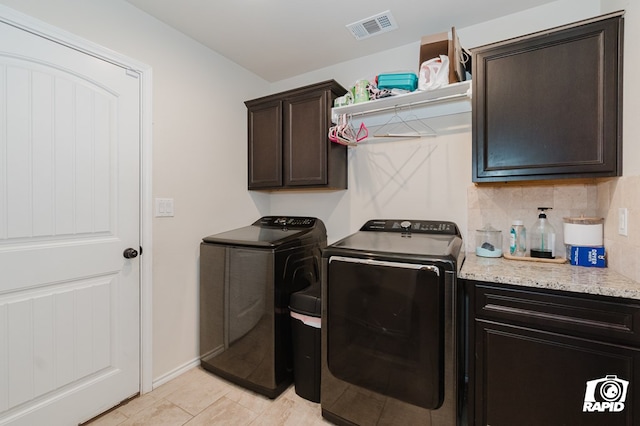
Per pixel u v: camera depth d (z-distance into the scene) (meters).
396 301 1.40
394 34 2.10
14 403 1.35
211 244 2.08
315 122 2.25
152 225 1.88
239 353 1.92
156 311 1.91
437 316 1.32
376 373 1.46
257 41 2.18
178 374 2.03
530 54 1.50
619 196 1.34
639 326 1.10
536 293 1.26
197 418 1.63
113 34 1.69
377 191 2.34
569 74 1.41
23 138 1.38
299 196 2.73
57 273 1.48
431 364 1.33
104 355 1.66
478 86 1.62
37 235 1.42
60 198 1.49
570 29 1.40
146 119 1.85
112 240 1.69
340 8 1.81
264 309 1.83
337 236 2.53
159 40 1.92
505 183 1.83
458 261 1.46
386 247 1.57
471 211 1.99
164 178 1.95
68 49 1.51
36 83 1.41
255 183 2.56
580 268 1.49
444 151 2.09
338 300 1.56
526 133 1.51
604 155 1.35
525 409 1.29
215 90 2.32
